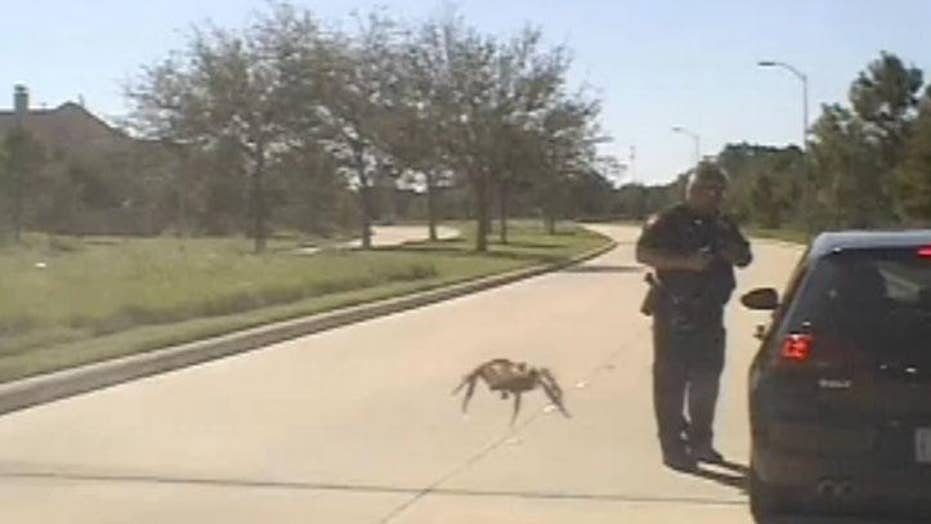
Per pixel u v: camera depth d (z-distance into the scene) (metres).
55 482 10.56
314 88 55.69
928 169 54.00
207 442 12.27
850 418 8.67
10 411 14.03
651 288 11.58
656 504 9.92
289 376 17.08
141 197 66.88
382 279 35.78
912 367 8.64
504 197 73.31
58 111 113.00
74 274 28.45
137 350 18.17
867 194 62.25
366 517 9.48
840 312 8.89
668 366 11.40
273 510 9.69
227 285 27.17
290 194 58.25
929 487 8.59
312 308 25.83
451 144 61.94
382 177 61.88
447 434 12.74
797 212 81.69
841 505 9.11
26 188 70.00
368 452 11.84
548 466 11.27
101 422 13.35
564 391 15.66
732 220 11.55
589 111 65.38
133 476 10.80
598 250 66.69
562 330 24.11
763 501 9.27
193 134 54.97
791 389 8.80
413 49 61.25
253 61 54.88
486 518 9.48
